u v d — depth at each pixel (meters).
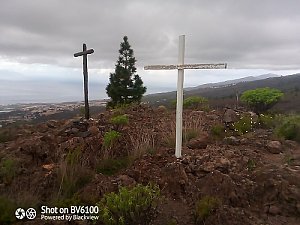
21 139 5.43
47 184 3.68
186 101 8.48
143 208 2.79
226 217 2.92
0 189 3.57
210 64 4.14
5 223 2.98
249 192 3.30
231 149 4.62
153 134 5.17
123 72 10.64
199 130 5.41
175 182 3.57
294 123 5.73
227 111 6.79
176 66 4.27
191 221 3.04
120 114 6.36
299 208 3.10
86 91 6.58
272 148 4.73
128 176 3.74
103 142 4.70
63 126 6.00
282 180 3.37
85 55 6.57
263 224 2.93
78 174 3.80
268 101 8.20
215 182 3.37
